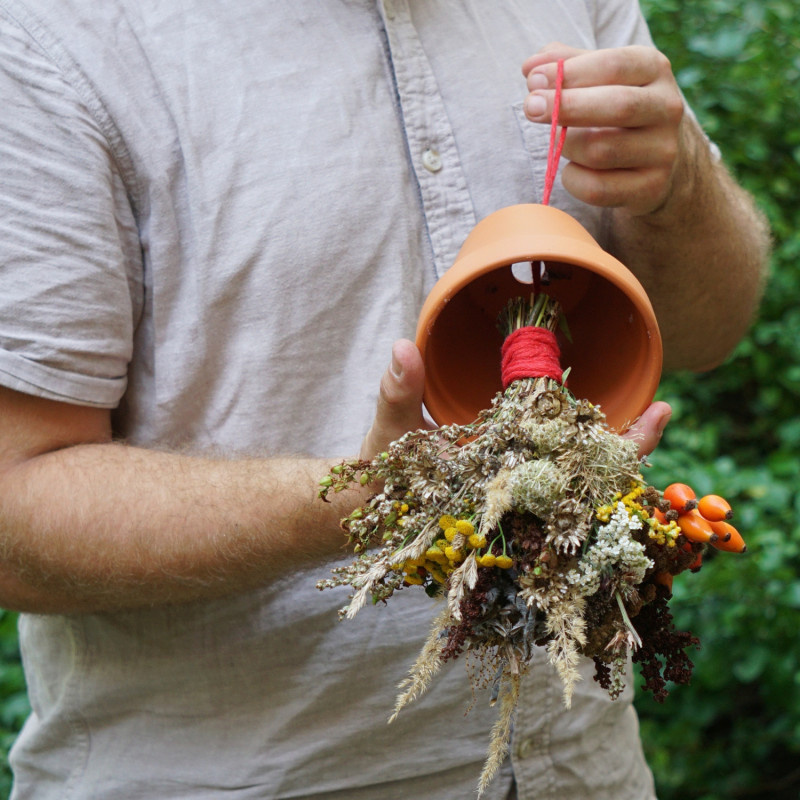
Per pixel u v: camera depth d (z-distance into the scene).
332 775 1.35
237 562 1.19
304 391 1.30
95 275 1.20
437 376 1.10
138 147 1.23
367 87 1.32
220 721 1.35
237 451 1.29
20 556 1.18
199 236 1.26
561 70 1.14
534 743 1.40
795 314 2.81
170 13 1.27
